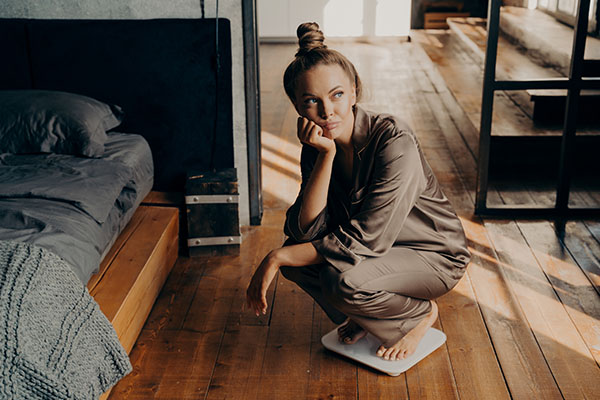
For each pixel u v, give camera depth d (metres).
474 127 4.30
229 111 3.12
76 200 2.32
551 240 3.13
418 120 5.06
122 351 1.95
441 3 8.20
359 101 1.98
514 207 3.42
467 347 2.34
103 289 2.28
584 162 4.00
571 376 2.17
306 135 1.88
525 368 2.22
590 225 3.27
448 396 2.10
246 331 2.47
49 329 1.72
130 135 3.07
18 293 1.68
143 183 2.94
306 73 1.82
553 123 4.23
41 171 2.54
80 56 3.06
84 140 2.71
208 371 2.24
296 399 2.10
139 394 2.12
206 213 2.98
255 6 3.06
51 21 3.03
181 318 2.55
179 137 3.16
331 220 2.17
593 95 4.03
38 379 1.61
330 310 2.28
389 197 1.92
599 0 4.30
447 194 3.70
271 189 3.83
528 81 3.17
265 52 7.56
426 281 2.11
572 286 2.72
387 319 2.14
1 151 2.72
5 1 3.08
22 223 2.13
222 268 2.94
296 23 7.96
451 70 5.88
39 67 3.08
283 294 2.72
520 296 2.66
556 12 5.81
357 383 2.17
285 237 3.23
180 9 3.05
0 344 1.57
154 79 3.08
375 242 1.96
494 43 3.13
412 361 2.22
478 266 2.90
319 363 2.28
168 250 2.85
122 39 3.03
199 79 3.07
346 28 7.98
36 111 2.75
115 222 2.55
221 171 3.13
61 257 2.02
